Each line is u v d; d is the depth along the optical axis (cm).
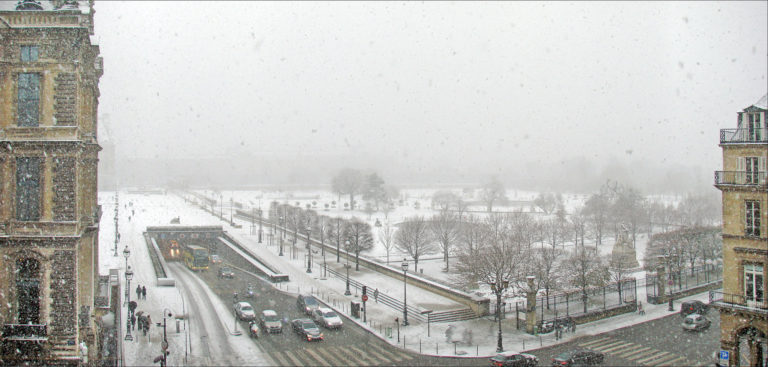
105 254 10231
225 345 5631
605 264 9019
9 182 4228
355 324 6588
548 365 5212
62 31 4250
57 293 4284
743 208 4969
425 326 6500
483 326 6594
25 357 4203
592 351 5272
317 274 9488
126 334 5750
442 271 10106
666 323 6812
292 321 6338
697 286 8650
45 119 4253
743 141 4966
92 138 4975
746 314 4856
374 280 8938
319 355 5403
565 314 6938
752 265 4894
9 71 4219
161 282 8238
